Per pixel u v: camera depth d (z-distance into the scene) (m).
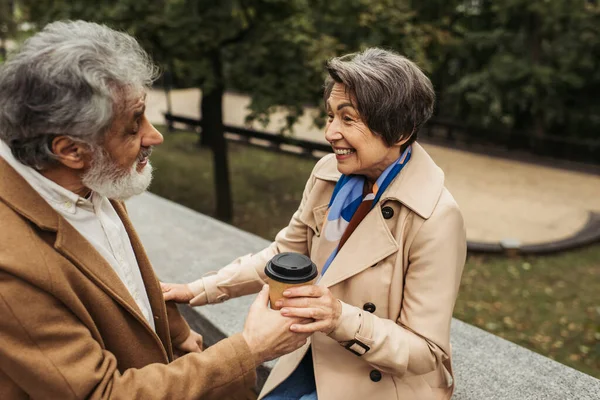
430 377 1.51
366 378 1.44
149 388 1.09
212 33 7.92
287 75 9.02
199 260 3.36
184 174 13.84
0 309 0.95
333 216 1.43
